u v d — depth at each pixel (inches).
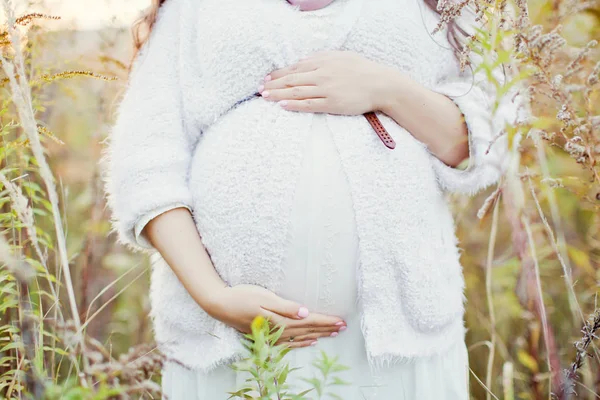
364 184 62.3
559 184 67.9
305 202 62.3
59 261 82.0
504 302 91.3
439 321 64.6
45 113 96.0
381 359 62.5
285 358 62.9
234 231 63.0
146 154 65.8
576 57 54.6
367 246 62.1
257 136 63.5
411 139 65.4
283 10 66.5
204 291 62.6
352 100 63.7
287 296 63.0
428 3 69.0
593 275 84.5
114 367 47.6
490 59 58.2
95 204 96.4
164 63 68.9
